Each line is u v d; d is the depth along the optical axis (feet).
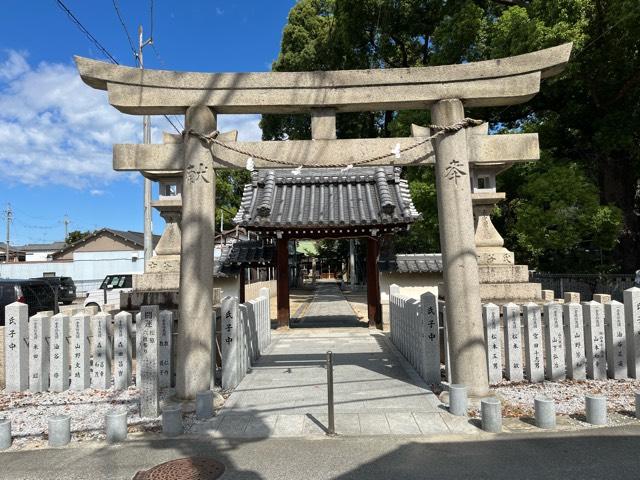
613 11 38.91
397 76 22.25
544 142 51.88
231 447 16.44
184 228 21.99
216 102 22.22
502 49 45.29
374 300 50.14
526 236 46.98
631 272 53.21
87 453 16.21
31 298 53.42
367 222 45.55
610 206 45.52
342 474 14.06
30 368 24.97
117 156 22.49
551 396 21.77
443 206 21.90
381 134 93.76
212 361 23.61
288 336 44.57
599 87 46.62
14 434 18.35
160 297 32.63
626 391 22.24
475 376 21.04
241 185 116.78
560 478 13.41
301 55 83.76
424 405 20.57
